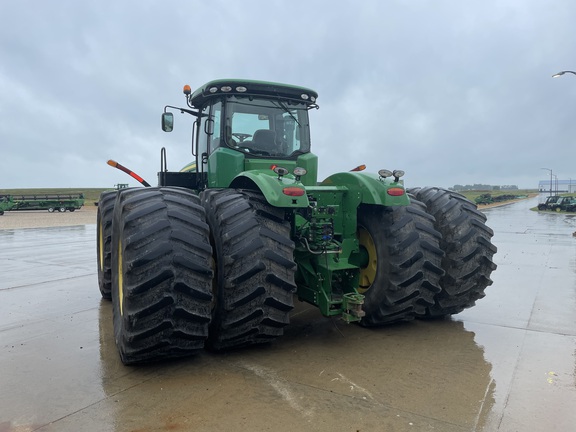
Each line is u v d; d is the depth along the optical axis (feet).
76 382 10.28
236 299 10.84
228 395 9.52
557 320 15.33
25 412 8.88
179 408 8.96
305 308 17.01
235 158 15.44
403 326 14.62
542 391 9.69
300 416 8.60
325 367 11.05
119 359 11.75
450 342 12.99
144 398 9.43
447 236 14.24
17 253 35.04
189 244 10.36
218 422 8.39
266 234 11.19
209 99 16.63
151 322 10.09
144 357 10.79
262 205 11.78
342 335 13.65
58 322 15.47
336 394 9.54
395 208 13.35
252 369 10.95
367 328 14.35
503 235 50.39
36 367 11.25
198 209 11.10
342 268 12.60
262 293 11.05
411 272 13.01
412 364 11.25
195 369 10.97
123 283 10.34
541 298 18.65
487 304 17.65
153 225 10.24
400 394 9.53
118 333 11.45
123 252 10.20
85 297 19.49
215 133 16.15
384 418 8.52
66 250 37.04
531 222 76.43
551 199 130.93
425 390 9.73
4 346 12.91
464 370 10.86
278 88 15.93
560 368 11.00
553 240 44.06
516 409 8.87
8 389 9.96
